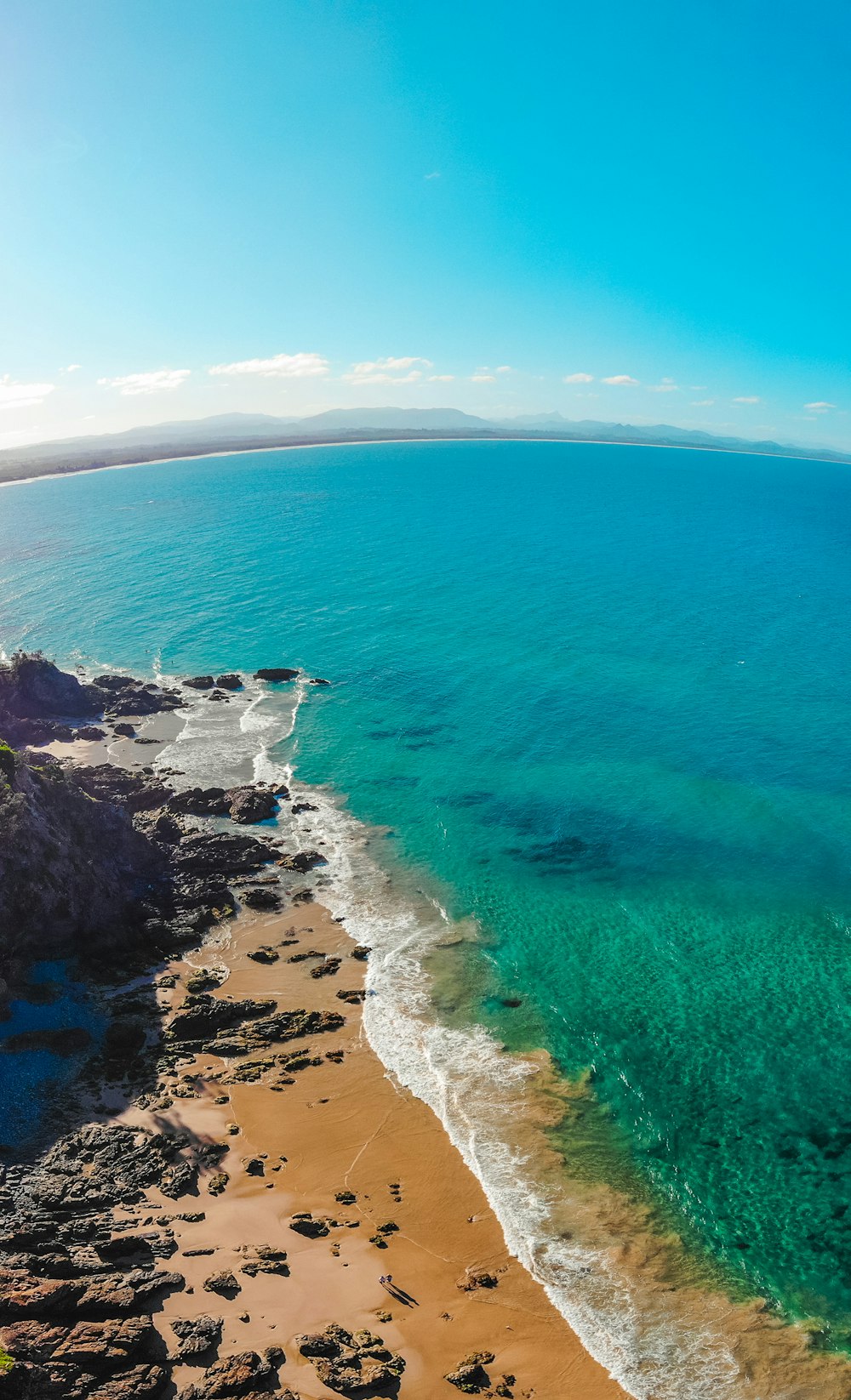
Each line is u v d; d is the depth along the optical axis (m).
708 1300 28.52
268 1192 31.84
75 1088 36.47
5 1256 27.17
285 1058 39.34
